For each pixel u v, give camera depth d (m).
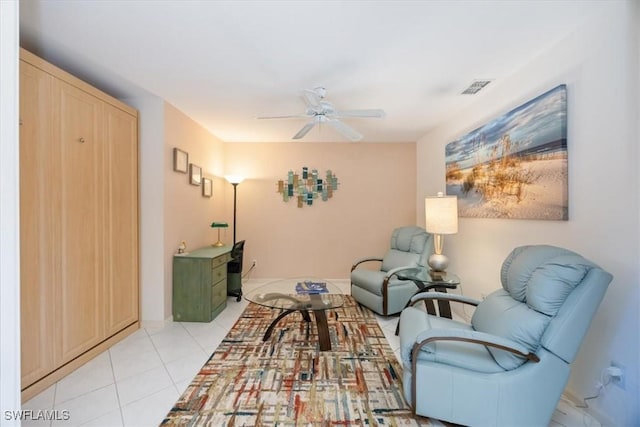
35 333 1.87
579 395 1.78
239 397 1.87
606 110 1.63
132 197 2.80
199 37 1.88
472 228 3.01
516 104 2.34
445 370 1.59
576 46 1.80
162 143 2.91
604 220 1.65
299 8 1.60
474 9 1.62
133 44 1.96
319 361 2.33
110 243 2.52
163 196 2.93
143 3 1.56
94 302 2.34
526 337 1.51
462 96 2.82
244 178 4.68
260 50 2.03
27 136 1.83
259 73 2.36
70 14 1.65
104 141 2.44
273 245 4.72
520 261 1.78
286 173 4.70
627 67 1.53
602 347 1.65
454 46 1.98
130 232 2.77
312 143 4.70
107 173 2.48
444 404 1.58
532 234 2.20
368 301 3.42
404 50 2.02
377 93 2.74
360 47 1.99
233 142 4.66
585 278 1.47
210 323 3.09
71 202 2.13
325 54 2.07
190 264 3.11
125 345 2.56
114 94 2.80
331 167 4.71
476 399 1.53
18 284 1.02
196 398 1.86
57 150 2.02
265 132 4.11
